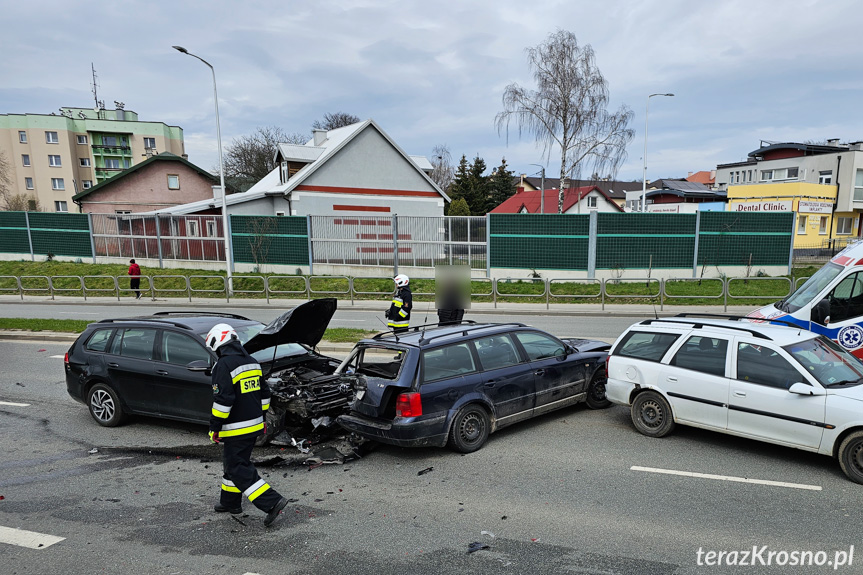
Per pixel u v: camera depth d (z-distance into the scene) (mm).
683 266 22047
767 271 22375
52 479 5758
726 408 5965
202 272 25328
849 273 7625
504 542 4293
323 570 3953
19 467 6102
